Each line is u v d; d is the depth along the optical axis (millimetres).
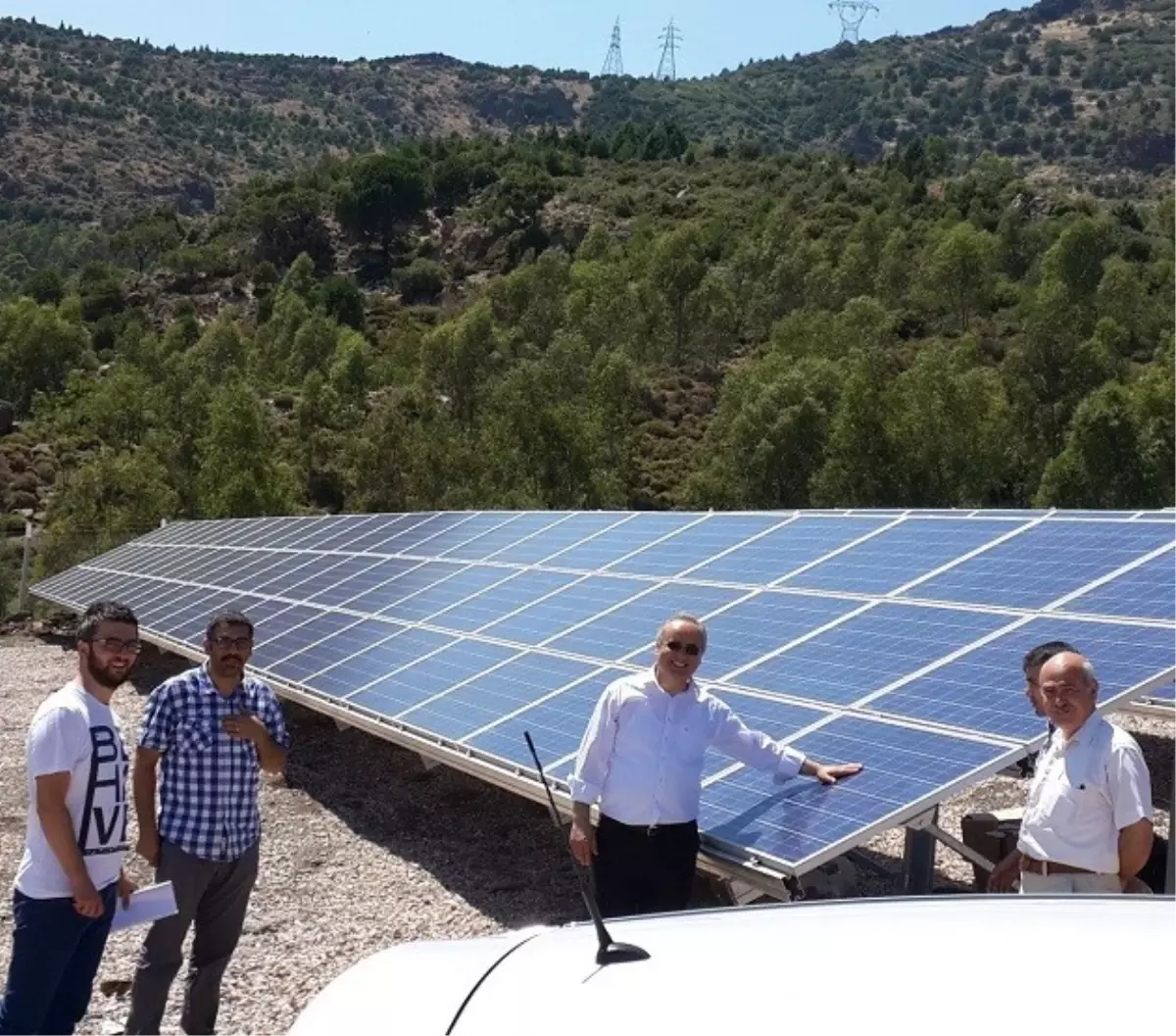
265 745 7332
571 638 12227
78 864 6430
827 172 180250
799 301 113438
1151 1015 2332
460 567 17297
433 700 12266
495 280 132250
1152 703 12211
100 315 158750
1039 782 6379
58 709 6520
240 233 177625
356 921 10336
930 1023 2357
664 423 85562
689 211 167125
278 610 19281
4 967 9484
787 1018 2441
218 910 7383
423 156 199500
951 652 8836
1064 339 71062
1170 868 8266
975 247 106562
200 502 50281
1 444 71438
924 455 53250
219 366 98625
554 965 2904
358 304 143125
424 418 71000
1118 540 9680
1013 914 2924
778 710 9023
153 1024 7098
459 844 12508
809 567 11836
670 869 7305
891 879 10227
